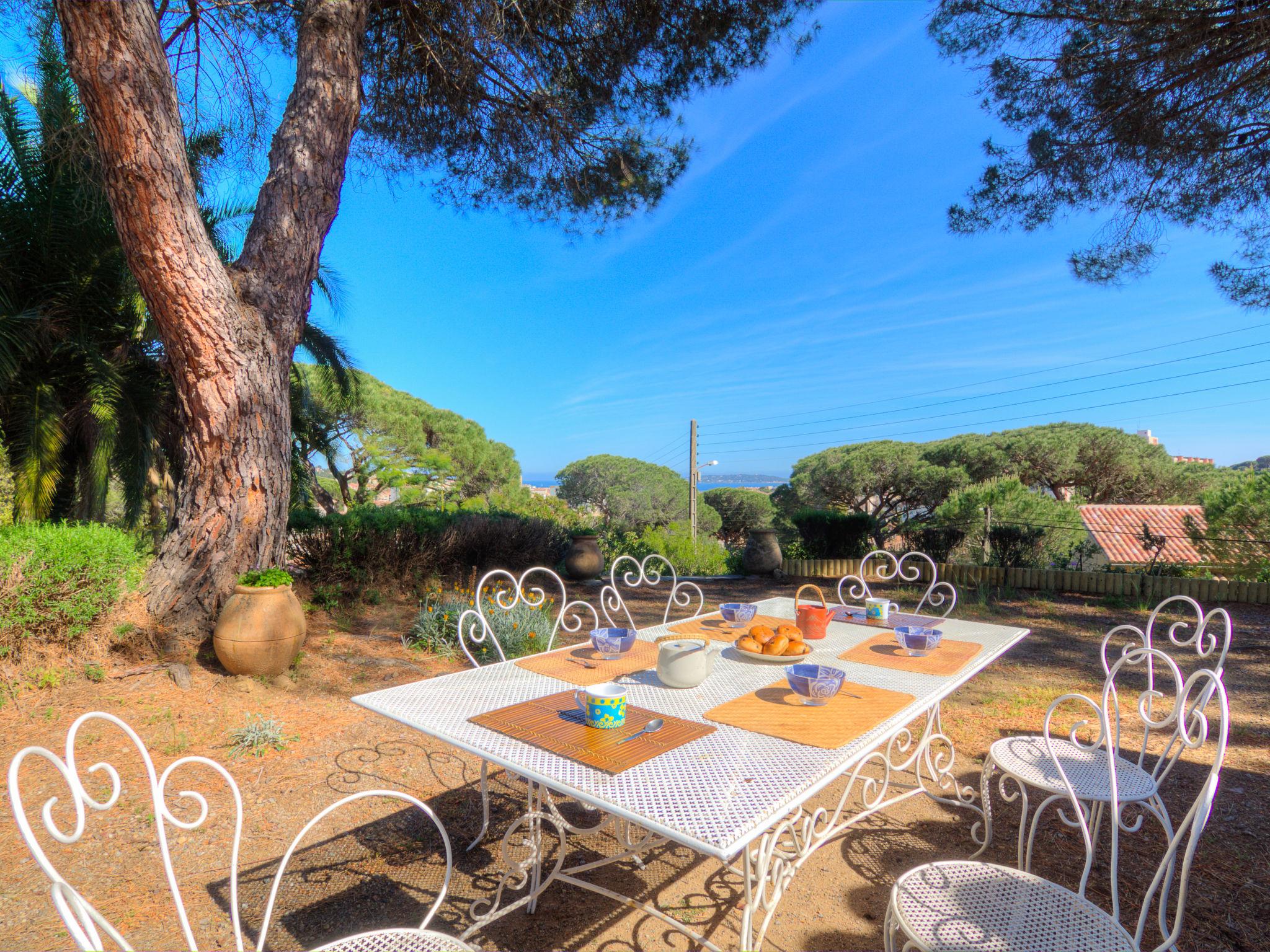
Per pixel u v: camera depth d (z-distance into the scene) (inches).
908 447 879.7
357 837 112.5
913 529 444.8
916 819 121.9
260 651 179.8
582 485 1003.9
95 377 306.8
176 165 175.6
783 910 96.0
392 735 154.6
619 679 94.0
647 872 104.5
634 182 308.7
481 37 239.9
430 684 91.2
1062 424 834.2
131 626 186.1
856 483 840.3
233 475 197.8
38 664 170.2
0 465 255.8
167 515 426.3
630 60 270.4
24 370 308.2
